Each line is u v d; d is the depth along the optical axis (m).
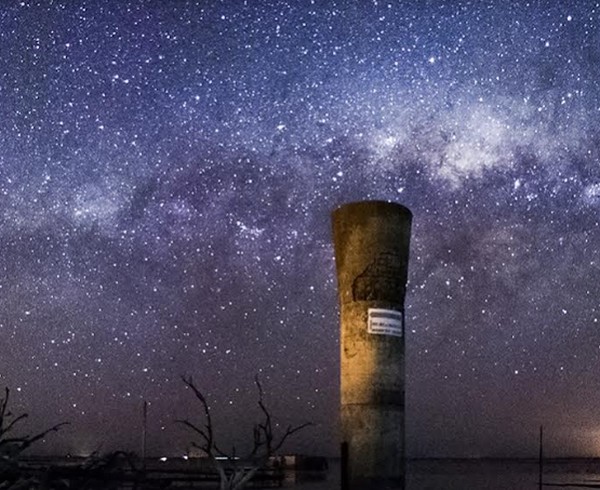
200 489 18.11
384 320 11.64
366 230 11.77
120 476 15.18
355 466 11.41
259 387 11.34
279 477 32.84
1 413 12.62
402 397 11.70
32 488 12.26
